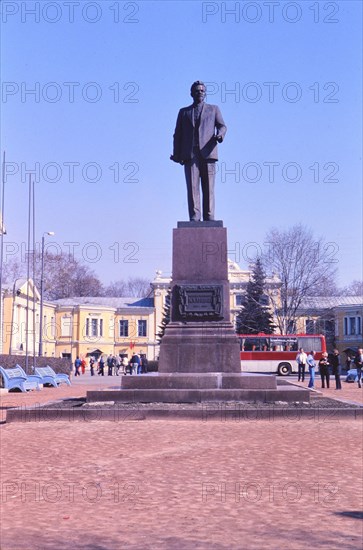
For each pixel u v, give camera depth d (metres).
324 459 11.23
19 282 77.81
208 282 20.11
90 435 13.73
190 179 21.12
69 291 107.00
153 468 10.52
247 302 74.62
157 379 18.48
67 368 58.91
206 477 9.91
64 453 11.81
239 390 17.92
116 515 7.93
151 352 100.31
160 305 101.19
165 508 8.23
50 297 105.00
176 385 18.44
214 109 21.47
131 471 10.32
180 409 16.03
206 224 20.52
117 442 12.85
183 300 19.95
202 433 13.85
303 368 49.09
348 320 88.75
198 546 6.60
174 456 11.45
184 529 7.30
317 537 6.96
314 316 81.12
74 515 7.95
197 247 20.33
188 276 20.20
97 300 102.50
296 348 61.84
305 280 63.84
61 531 7.24
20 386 34.31
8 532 7.22
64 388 40.41
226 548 6.53
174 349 19.58
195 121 21.25
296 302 64.56
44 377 40.62
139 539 6.89
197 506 8.32
